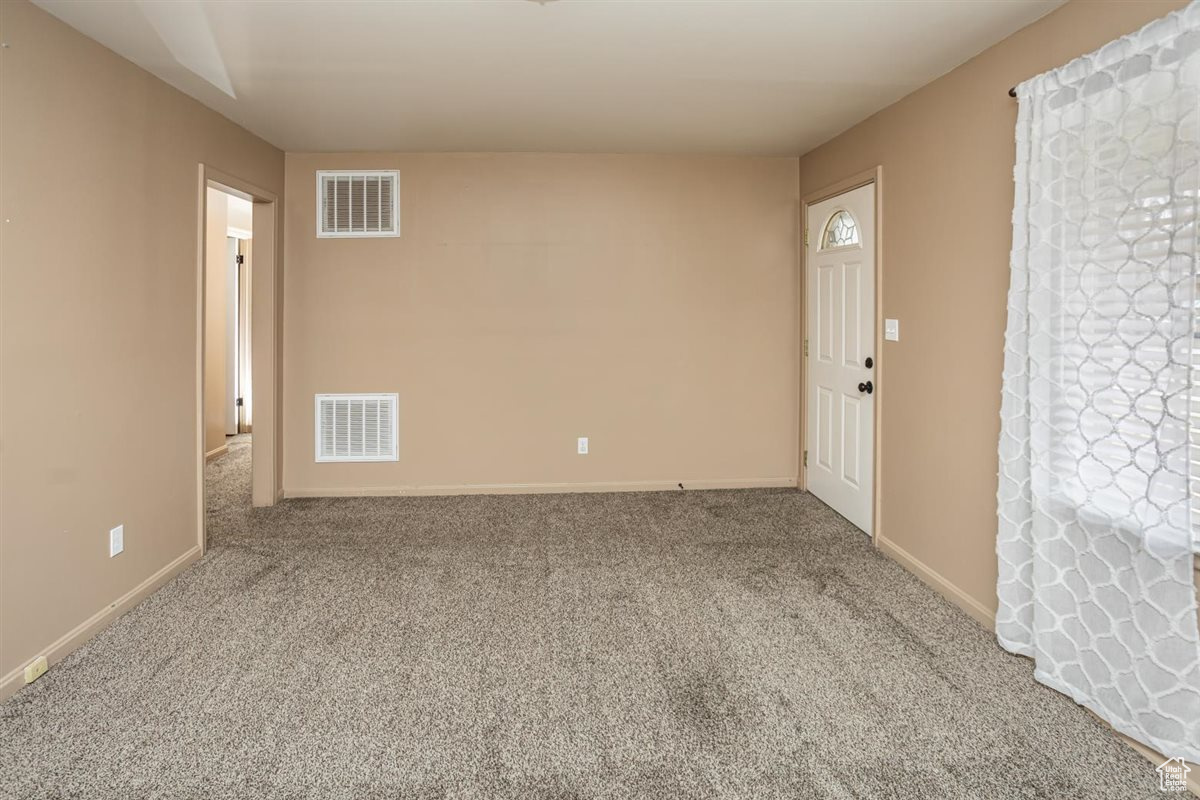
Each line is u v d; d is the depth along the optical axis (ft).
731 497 14.05
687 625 8.25
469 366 14.11
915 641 7.82
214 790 5.31
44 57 7.06
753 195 14.37
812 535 11.68
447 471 14.24
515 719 6.30
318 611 8.61
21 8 6.73
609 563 10.35
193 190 10.15
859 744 5.93
